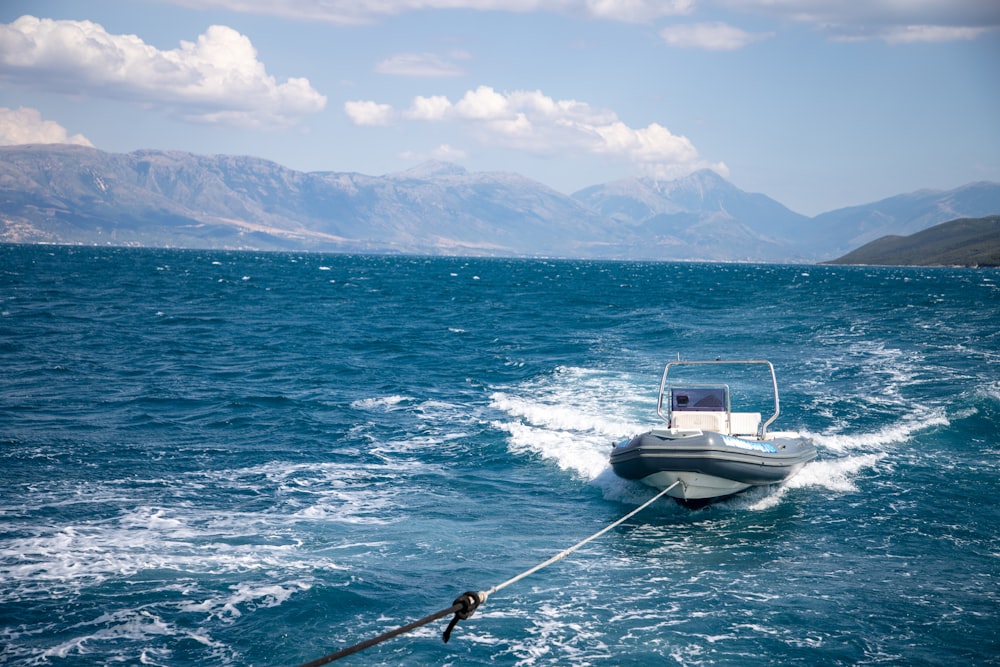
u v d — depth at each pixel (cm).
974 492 1966
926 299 8869
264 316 6331
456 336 5144
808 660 1214
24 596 1353
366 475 2116
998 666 1198
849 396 2950
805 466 2148
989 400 2750
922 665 1202
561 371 3606
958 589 1448
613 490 2038
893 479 2072
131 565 1484
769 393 3025
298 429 2570
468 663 1198
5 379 3306
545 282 14388
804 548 1655
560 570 1543
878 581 1487
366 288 10881
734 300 8819
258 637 1258
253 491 1950
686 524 1812
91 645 1221
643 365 3762
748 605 1392
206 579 1438
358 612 1345
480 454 2325
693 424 2058
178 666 1179
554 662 1205
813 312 6806
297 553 1572
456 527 1756
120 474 2041
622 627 1313
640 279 16825
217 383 3328
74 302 7125
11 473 2008
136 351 4184
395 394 3156
